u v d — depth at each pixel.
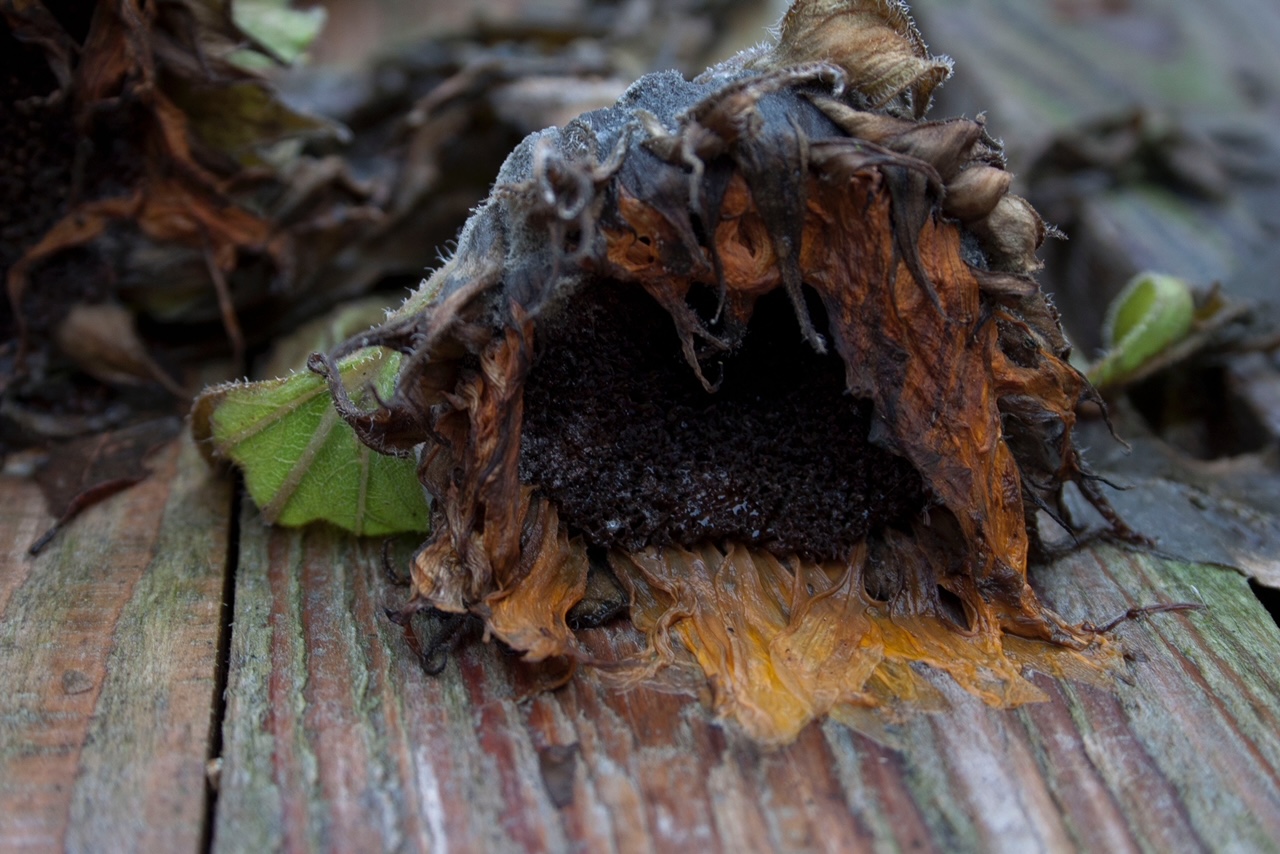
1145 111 0.58
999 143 0.37
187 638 0.39
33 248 0.44
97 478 0.44
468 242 0.37
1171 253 0.53
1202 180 0.57
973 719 0.36
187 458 0.44
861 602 0.39
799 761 0.36
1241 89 0.69
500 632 0.36
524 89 0.51
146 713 0.37
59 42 0.42
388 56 0.56
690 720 0.36
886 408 0.37
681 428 0.39
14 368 0.45
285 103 0.45
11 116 0.44
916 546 0.39
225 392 0.40
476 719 0.36
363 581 0.40
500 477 0.37
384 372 0.39
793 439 0.39
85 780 0.35
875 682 0.37
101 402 0.46
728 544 0.39
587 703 0.37
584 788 0.35
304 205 0.48
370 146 0.55
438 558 0.37
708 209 0.35
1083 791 0.35
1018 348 0.38
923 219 0.36
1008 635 0.38
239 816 0.35
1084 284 0.56
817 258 0.36
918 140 0.36
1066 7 0.81
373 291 0.51
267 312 0.49
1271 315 0.48
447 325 0.36
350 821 0.35
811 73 0.36
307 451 0.40
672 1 0.61
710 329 0.38
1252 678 0.38
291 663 0.38
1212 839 0.35
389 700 0.37
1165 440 0.48
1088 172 0.58
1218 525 0.42
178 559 0.41
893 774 0.35
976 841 0.35
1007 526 0.38
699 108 0.35
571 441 0.38
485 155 0.51
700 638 0.38
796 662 0.37
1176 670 0.38
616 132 0.36
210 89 0.44
